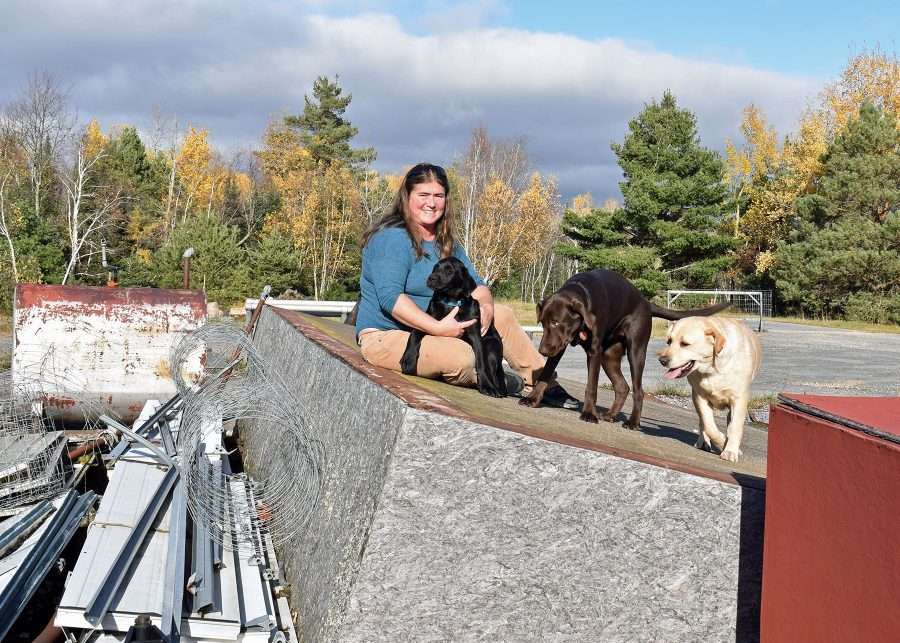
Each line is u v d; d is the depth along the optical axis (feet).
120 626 9.84
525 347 16.69
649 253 131.64
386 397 9.84
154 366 25.09
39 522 14.16
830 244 128.36
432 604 8.80
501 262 182.29
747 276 161.58
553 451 9.14
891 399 8.57
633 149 135.54
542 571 9.07
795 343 79.51
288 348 19.22
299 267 147.13
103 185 157.89
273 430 16.38
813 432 7.79
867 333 96.53
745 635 9.36
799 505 8.00
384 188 199.72
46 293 25.23
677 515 9.36
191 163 195.00
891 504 6.54
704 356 14.20
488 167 184.55
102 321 25.21
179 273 116.57
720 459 14.05
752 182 171.01
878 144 131.23
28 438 18.08
